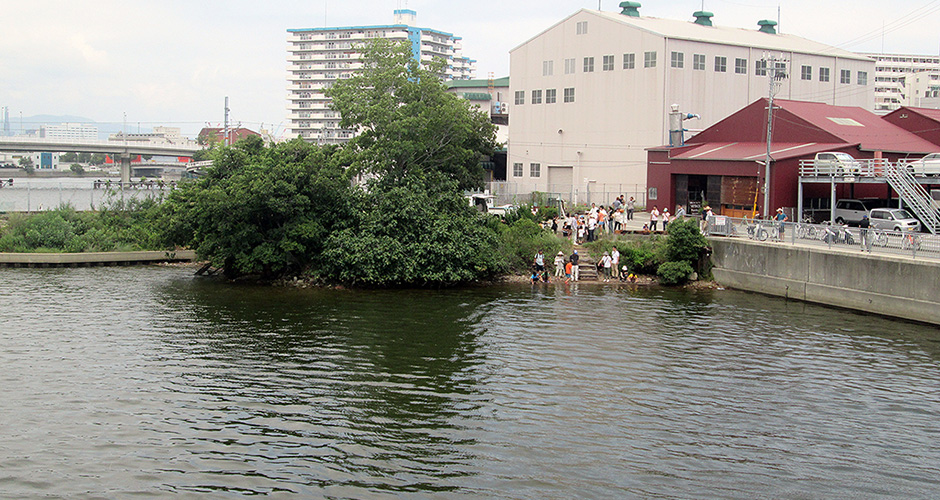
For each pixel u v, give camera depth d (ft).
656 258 151.74
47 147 386.52
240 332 104.53
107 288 138.82
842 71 270.46
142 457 63.05
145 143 455.63
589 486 58.65
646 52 231.71
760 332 107.34
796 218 165.78
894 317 115.85
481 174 207.92
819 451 65.82
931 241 112.78
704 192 198.80
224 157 157.07
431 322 111.96
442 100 169.89
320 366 88.89
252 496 56.59
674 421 72.49
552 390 81.20
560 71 257.34
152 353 93.25
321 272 143.13
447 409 75.05
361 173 165.68
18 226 181.06
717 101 240.94
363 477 59.93
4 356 90.74
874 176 146.82
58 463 61.72
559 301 129.29
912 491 58.44
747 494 57.62
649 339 102.78
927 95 544.21
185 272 162.30
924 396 80.07
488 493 57.36
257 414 73.10
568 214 187.21
